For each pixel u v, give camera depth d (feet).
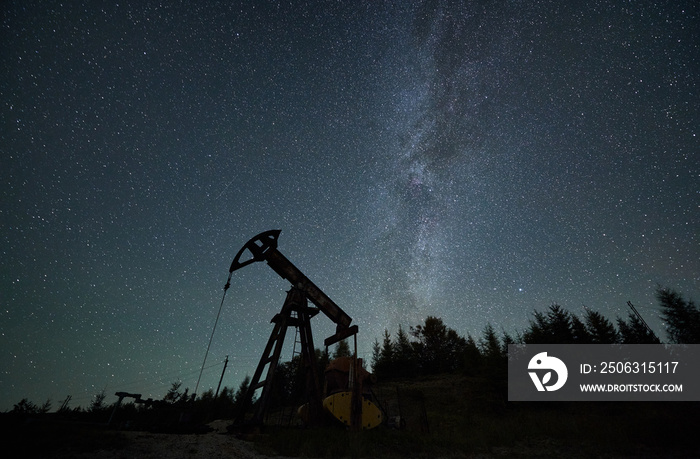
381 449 28.04
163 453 20.89
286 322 39.75
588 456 28.17
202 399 92.73
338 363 41.29
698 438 29.45
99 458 18.43
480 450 31.12
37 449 18.76
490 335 112.27
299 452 25.29
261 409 33.19
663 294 88.43
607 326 96.53
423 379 105.81
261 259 41.81
